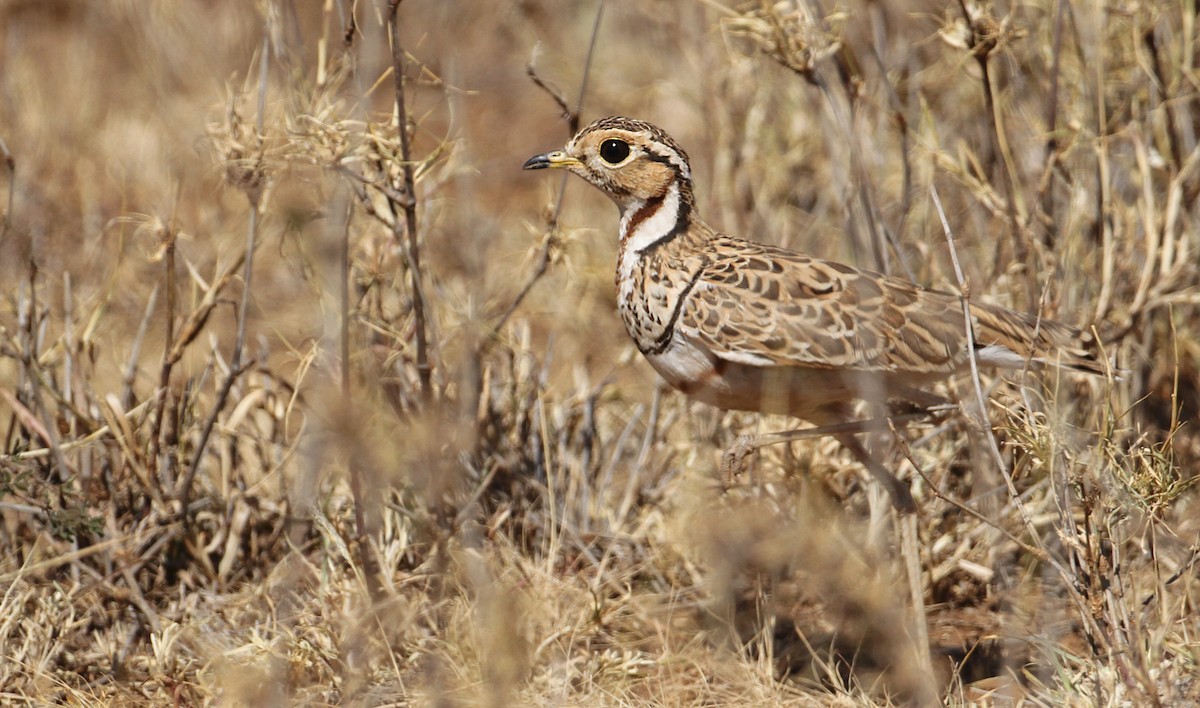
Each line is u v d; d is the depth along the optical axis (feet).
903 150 39.63
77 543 35.65
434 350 36.47
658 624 35.01
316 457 32.96
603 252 51.47
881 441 37.24
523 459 40.42
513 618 30.76
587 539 39.04
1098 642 29.53
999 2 44.52
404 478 34.06
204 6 63.46
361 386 35.29
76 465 37.37
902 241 43.73
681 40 57.11
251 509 37.47
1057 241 39.93
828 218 50.16
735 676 33.60
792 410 33.60
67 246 50.83
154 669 32.45
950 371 32.76
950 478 38.50
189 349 45.47
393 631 32.63
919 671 30.99
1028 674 31.12
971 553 37.58
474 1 64.13
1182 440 40.47
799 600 36.40
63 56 66.64
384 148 32.96
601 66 62.39
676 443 40.65
